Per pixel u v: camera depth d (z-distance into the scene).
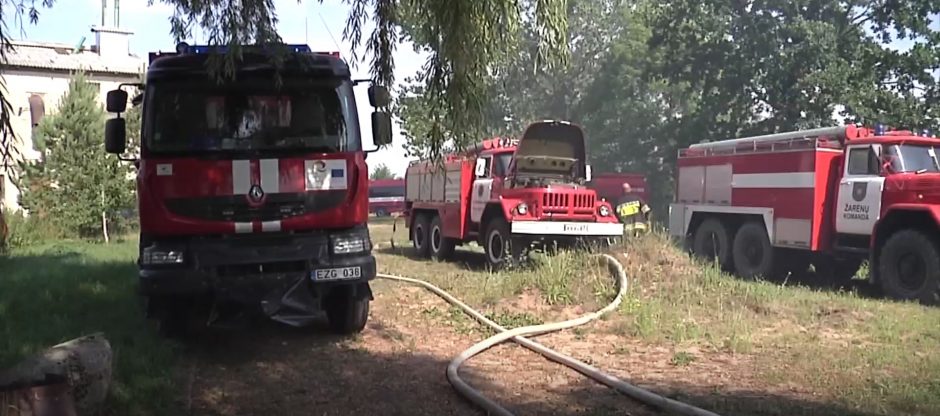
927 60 22.75
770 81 23.77
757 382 6.29
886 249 11.43
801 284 12.88
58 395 4.39
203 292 6.95
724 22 24.69
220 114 7.20
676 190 15.93
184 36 6.01
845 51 23.75
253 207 7.12
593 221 12.87
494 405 5.48
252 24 6.07
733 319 8.77
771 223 13.33
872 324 8.78
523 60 6.18
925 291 10.79
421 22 5.87
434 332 8.39
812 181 12.47
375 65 6.32
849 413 5.41
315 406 5.70
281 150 7.25
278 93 7.30
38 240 19.67
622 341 7.91
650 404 5.62
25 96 28.77
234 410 5.58
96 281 11.19
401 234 25.09
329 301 8.13
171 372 6.29
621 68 31.53
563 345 7.76
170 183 7.02
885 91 22.83
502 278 11.05
